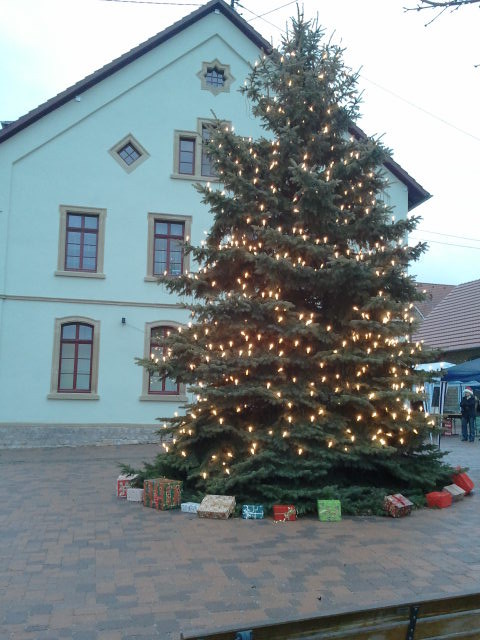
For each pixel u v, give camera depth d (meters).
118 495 8.82
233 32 18.45
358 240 8.74
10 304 16.17
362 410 7.88
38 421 16.02
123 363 16.72
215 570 5.38
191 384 8.30
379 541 6.36
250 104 18.19
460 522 7.22
